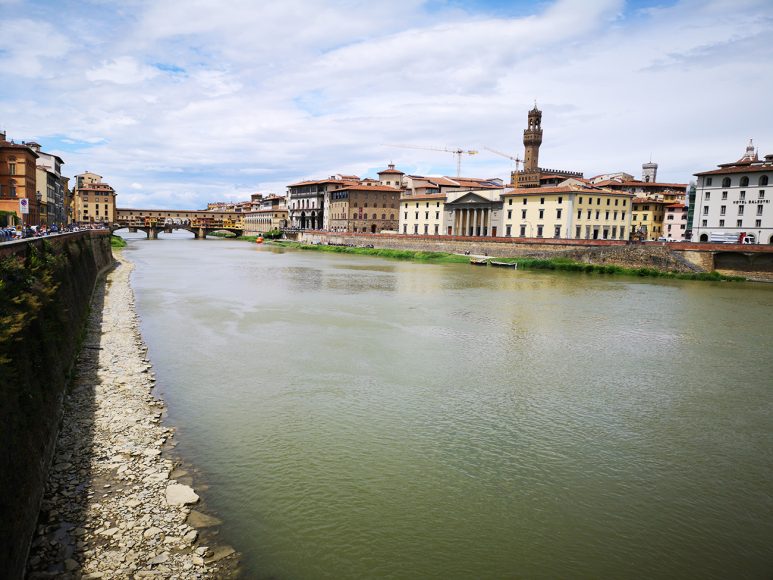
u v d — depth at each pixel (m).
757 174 103.44
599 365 35.69
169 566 14.57
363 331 43.41
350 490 19.17
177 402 26.62
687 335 45.06
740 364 36.41
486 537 16.84
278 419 25.02
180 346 37.16
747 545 16.86
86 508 16.86
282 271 91.44
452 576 15.05
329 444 22.67
